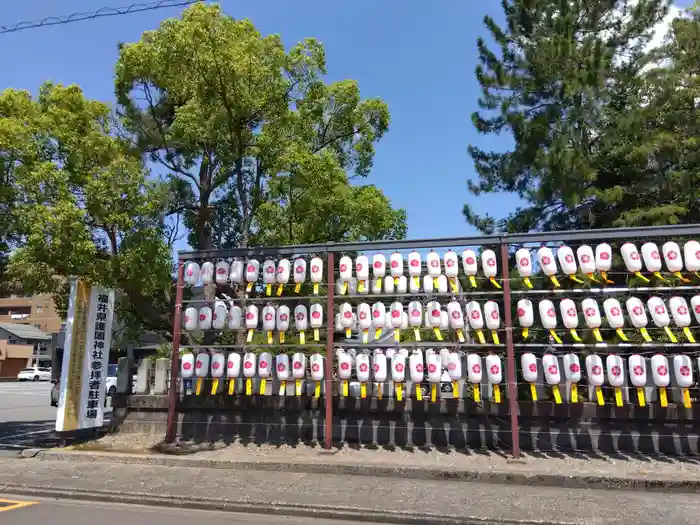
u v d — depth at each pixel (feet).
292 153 39.70
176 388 34.55
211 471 27.91
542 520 19.89
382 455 29.45
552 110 45.57
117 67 41.73
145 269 34.35
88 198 33.06
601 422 29.45
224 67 34.32
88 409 34.30
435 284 30.50
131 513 21.34
